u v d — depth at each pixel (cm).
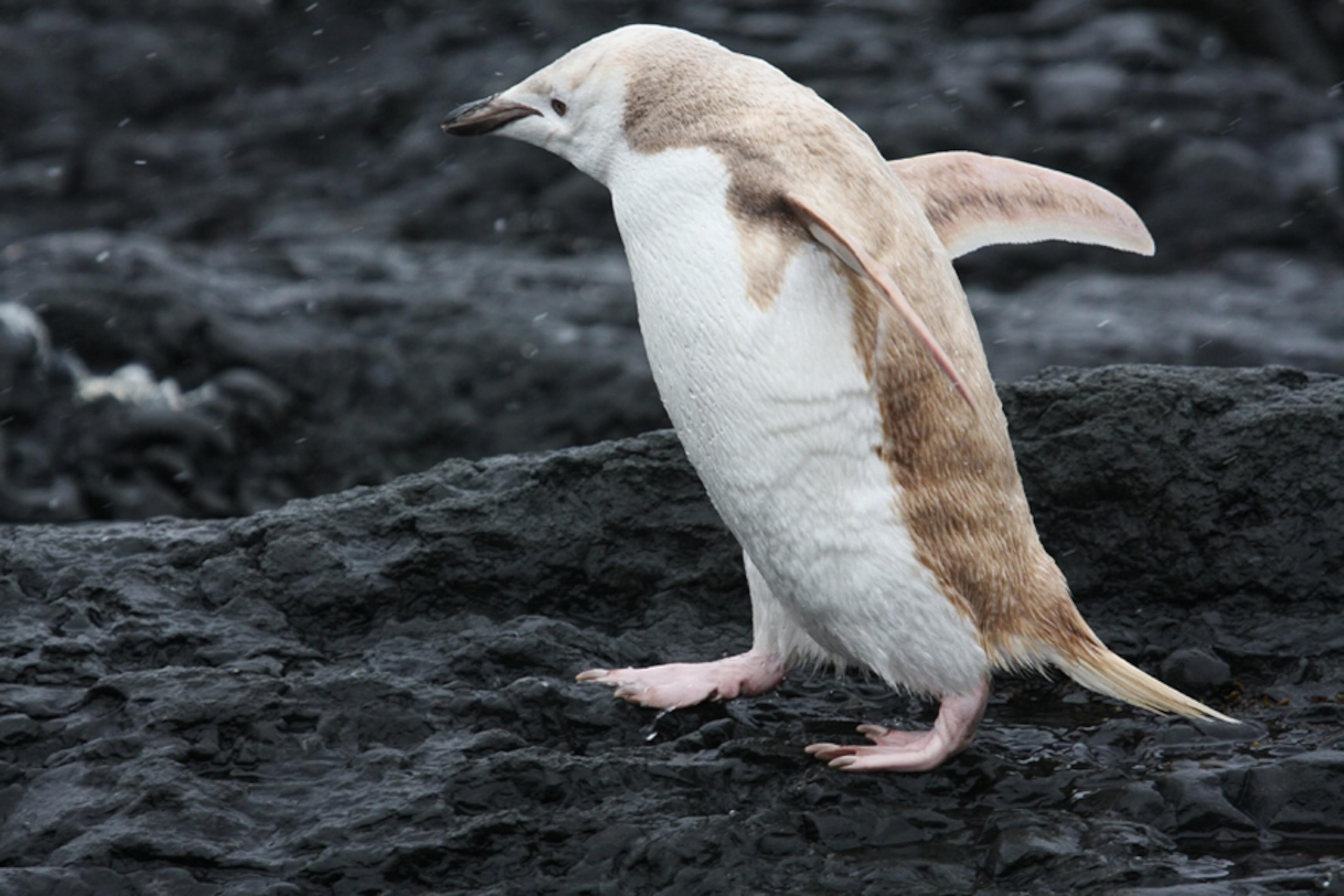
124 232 4122
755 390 894
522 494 1219
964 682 939
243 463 2752
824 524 909
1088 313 3591
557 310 3066
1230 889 801
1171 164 4162
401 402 2845
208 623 1138
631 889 866
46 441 2720
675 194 918
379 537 1219
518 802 941
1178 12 5031
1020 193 1066
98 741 978
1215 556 1191
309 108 4444
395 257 3544
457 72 4388
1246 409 1195
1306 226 4134
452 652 1113
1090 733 1029
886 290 834
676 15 4391
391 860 880
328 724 1003
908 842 892
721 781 954
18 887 861
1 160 4412
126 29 4712
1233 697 1084
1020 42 4575
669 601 1209
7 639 1111
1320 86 5100
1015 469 959
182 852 890
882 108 4028
